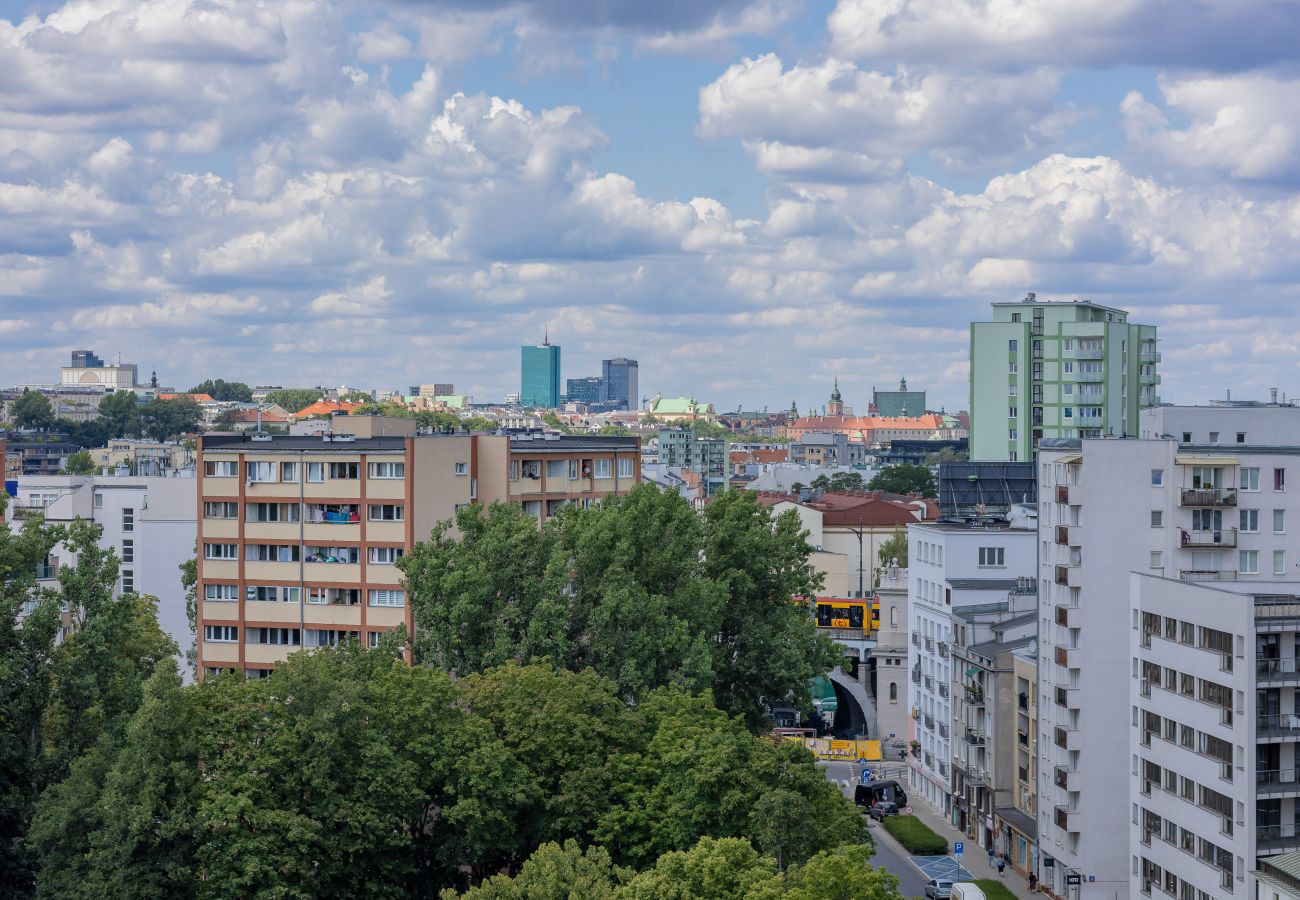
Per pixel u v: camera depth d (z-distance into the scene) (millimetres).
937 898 176250
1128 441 175750
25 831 144125
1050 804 182250
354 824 129750
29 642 151500
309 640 199750
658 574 189000
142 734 128750
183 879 126188
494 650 165750
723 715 149125
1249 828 139875
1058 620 178375
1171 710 154000
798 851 125250
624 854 137375
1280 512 175750
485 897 116250
